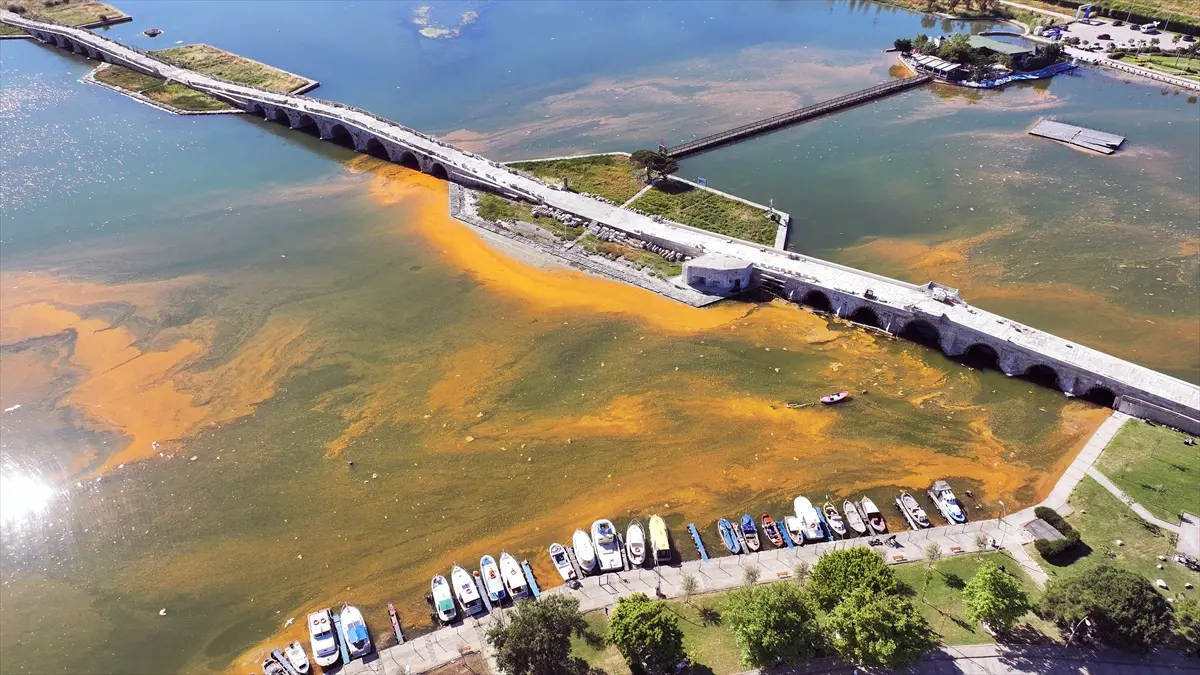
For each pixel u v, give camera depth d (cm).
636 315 11194
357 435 9281
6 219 14125
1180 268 11900
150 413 9731
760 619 6050
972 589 6475
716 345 10538
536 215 13725
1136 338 10444
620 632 6125
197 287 12156
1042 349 9600
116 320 11419
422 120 18050
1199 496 7825
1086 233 12912
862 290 10900
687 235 12675
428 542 7900
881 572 6450
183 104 18862
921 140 16612
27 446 9269
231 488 8644
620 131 17362
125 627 7256
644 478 8519
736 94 19188
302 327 11175
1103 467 8325
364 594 7400
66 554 7994
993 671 6278
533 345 10662
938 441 8894
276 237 13538
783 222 13238
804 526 7688
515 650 5978
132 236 13625
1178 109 17662
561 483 8506
